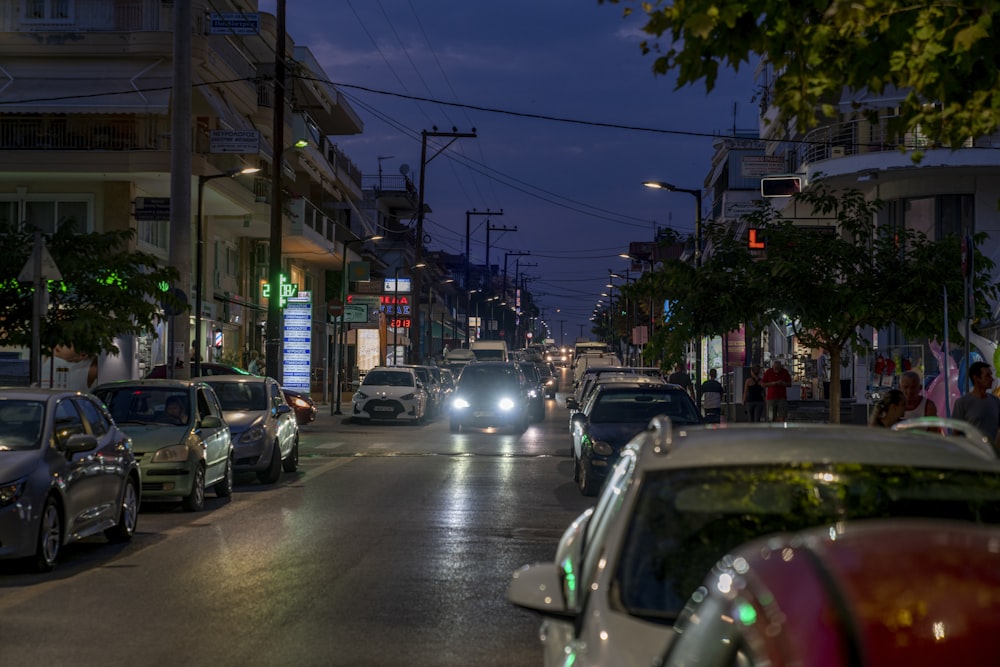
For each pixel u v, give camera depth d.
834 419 21.45
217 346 48.84
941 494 4.41
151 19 38.94
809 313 20.52
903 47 6.07
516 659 8.16
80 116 38.06
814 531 1.82
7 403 12.82
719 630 1.71
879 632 1.48
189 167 26.08
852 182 41.81
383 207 102.12
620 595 4.14
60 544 12.17
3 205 39.03
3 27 39.03
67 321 21.89
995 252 39.06
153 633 8.91
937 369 36.38
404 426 41.59
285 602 10.16
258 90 52.03
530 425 42.91
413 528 15.16
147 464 16.84
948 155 39.41
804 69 6.16
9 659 8.08
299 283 65.88
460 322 136.62
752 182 77.81
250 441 20.92
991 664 1.42
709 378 40.03
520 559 12.62
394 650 8.40
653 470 4.69
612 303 131.88
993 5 5.48
